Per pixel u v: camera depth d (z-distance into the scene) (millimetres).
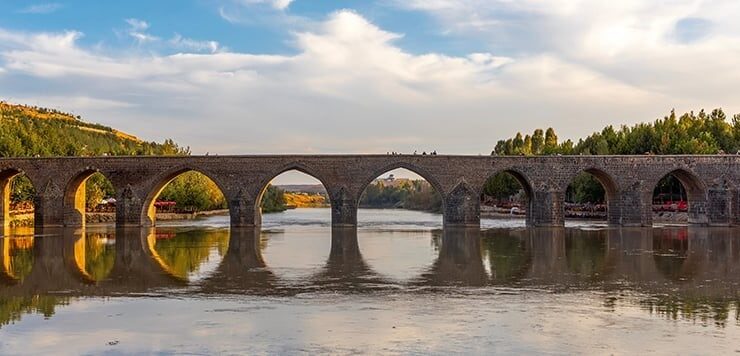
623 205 89438
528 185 92000
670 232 79438
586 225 95875
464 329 26422
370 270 44188
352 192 88438
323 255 53969
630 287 36906
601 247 60406
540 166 89500
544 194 89438
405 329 26453
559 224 89500
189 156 89312
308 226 102625
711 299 33125
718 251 56281
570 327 26781
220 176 89062
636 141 129625
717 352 23156
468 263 48125
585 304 31719
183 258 51781
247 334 25719
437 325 27125
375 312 29781
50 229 88312
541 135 182125
